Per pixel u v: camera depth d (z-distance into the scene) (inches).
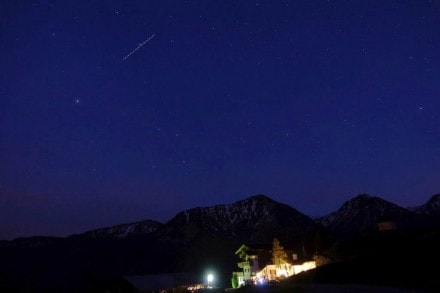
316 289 2037.4
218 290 3011.8
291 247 3882.9
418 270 2000.5
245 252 3754.9
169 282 4028.1
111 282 4178.2
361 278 2239.2
